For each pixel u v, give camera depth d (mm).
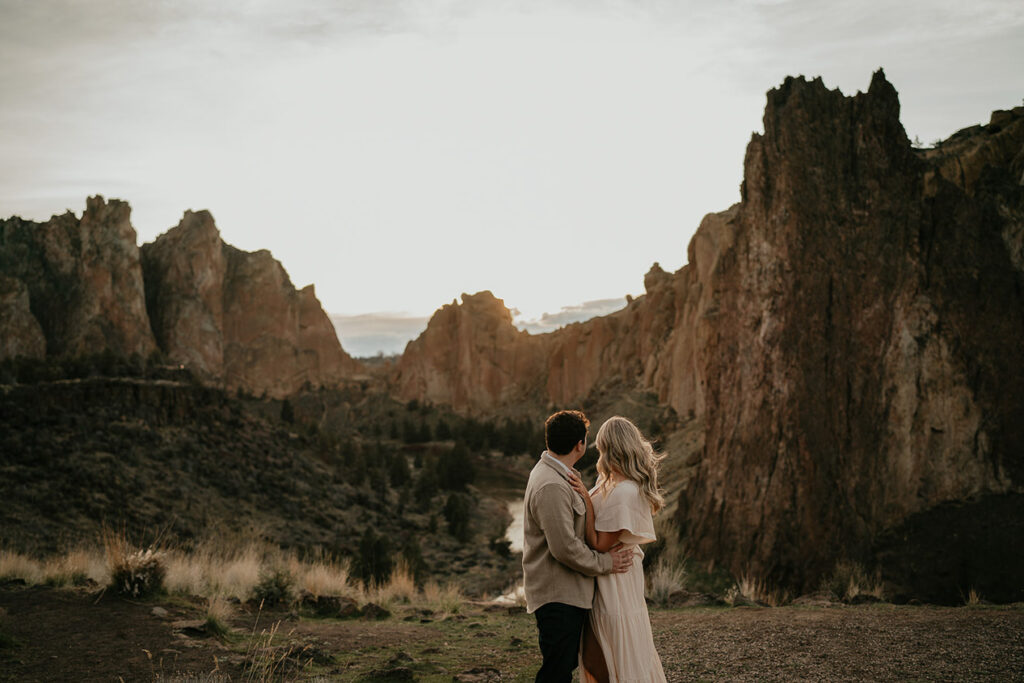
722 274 34344
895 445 27656
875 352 28734
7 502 34875
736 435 30312
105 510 37844
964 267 29219
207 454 54875
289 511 51375
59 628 7758
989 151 33469
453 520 64875
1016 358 27641
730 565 27984
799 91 32531
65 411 50844
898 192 30688
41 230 193500
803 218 30359
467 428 155500
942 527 25922
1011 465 26672
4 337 169000
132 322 193875
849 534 26359
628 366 146875
